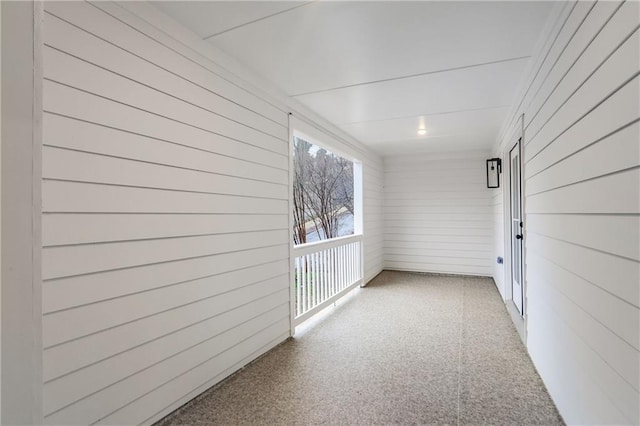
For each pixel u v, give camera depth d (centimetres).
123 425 168
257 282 275
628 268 116
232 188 246
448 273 623
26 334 49
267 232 289
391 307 425
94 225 155
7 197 47
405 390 224
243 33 209
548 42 202
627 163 114
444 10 183
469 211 610
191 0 176
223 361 237
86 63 152
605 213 133
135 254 174
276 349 294
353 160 524
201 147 217
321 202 734
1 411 46
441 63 249
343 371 252
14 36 49
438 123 419
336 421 192
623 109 116
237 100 251
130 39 172
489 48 226
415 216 646
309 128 364
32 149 51
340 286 453
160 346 189
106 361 160
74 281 148
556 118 191
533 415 196
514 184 380
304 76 274
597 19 135
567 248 178
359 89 302
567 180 175
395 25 198
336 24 198
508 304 403
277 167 303
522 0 175
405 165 653
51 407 139
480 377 241
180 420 192
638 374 111
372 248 594
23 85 50
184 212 204
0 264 46
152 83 184
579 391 164
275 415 197
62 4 143
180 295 201
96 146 156
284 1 176
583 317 158
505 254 419
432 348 295
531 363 263
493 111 369
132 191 173
